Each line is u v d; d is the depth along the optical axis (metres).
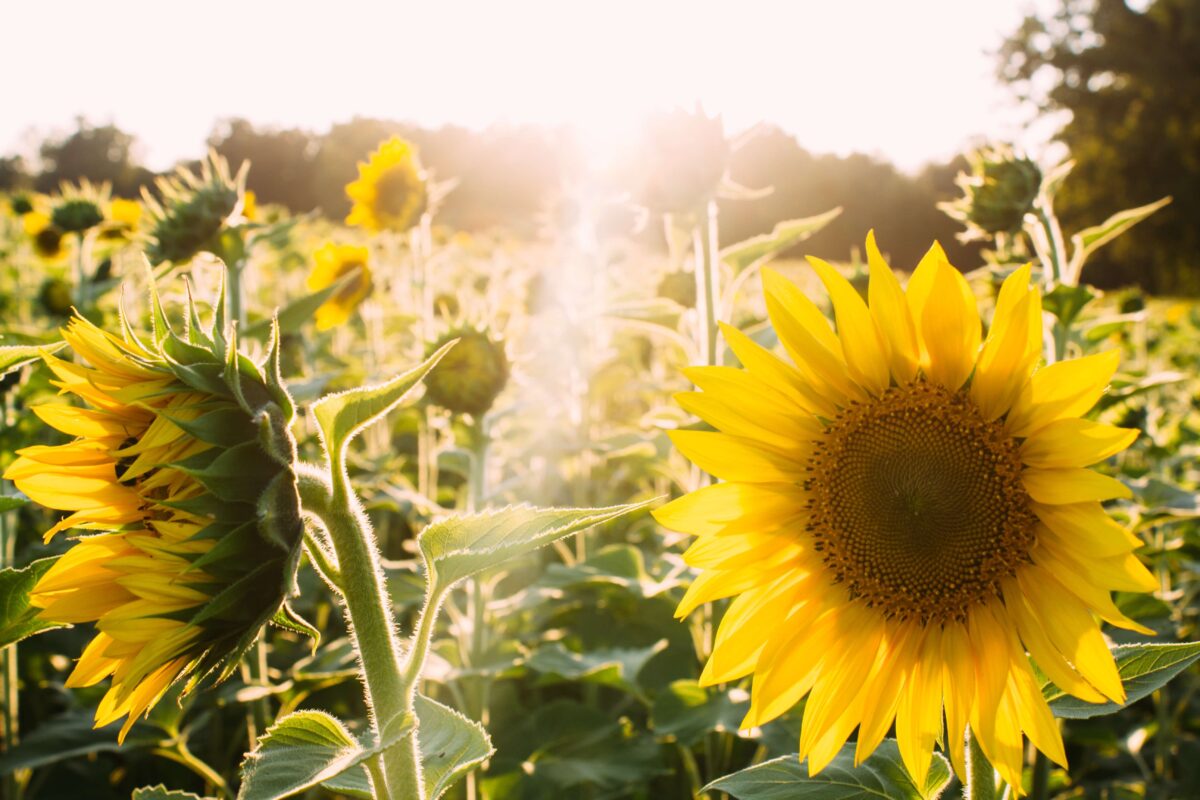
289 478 1.70
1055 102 51.50
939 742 2.17
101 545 1.76
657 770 3.82
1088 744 4.40
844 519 2.30
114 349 1.70
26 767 3.46
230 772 4.46
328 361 8.23
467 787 3.66
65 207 7.71
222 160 4.96
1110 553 1.97
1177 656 2.10
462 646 4.46
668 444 4.95
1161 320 16.12
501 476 7.06
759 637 2.32
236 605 1.63
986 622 2.21
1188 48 48.34
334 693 4.82
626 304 4.29
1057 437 2.08
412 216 7.43
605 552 4.73
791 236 4.16
